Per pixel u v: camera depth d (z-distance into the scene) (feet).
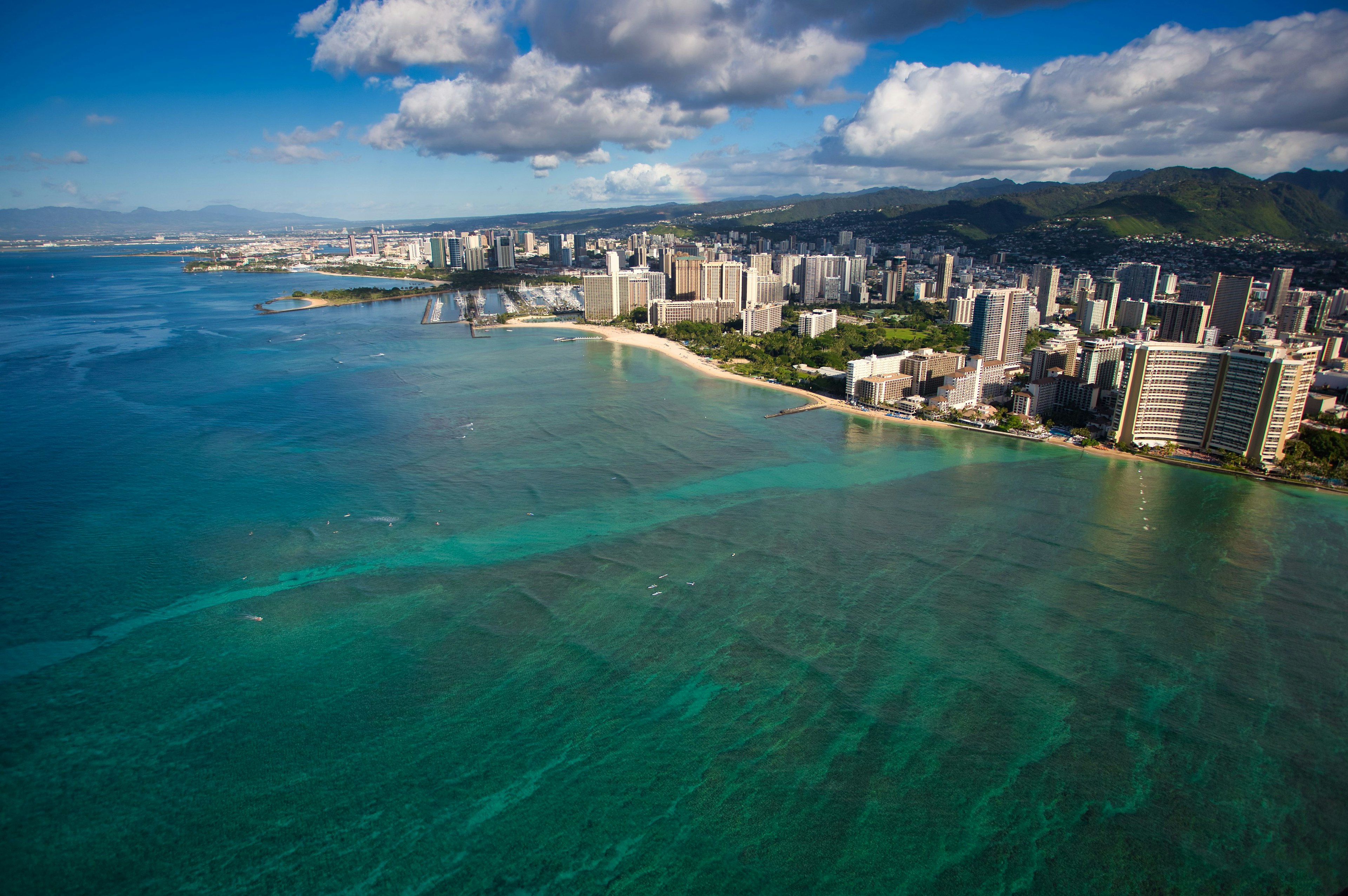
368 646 547.90
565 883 374.63
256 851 388.57
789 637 565.12
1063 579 649.61
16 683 501.97
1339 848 393.29
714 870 382.22
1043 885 375.25
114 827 399.24
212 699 492.54
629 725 476.13
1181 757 452.35
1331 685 513.45
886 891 372.17
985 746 461.78
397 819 408.67
